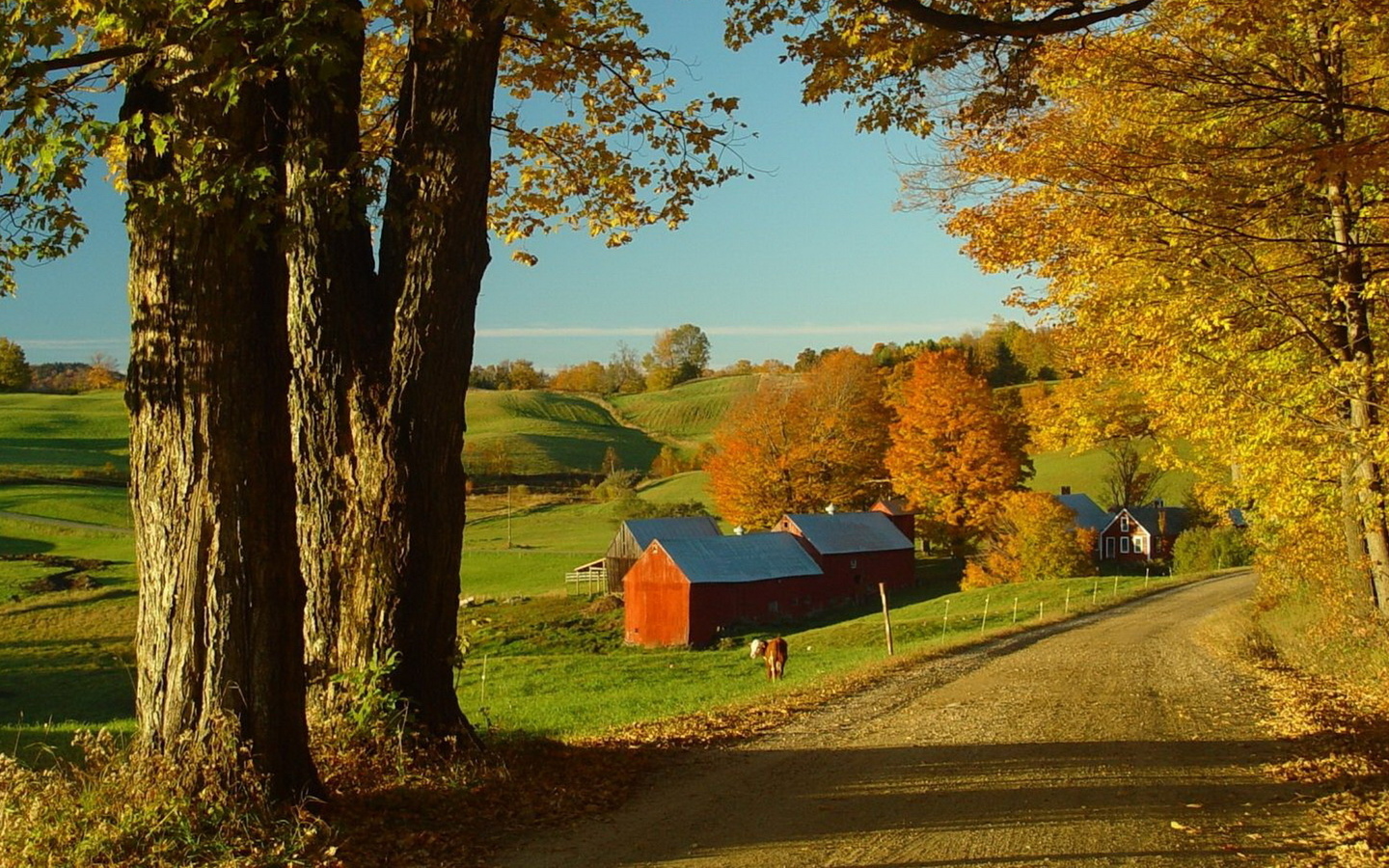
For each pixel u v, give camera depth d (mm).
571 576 61531
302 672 8062
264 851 7004
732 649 43094
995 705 14391
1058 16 9555
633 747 11234
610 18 12422
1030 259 14492
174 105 7602
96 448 112938
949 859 7156
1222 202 11500
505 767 9398
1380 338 14938
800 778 9789
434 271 9633
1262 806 8641
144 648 7773
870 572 57312
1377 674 15289
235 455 7711
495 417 145625
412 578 9516
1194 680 16984
